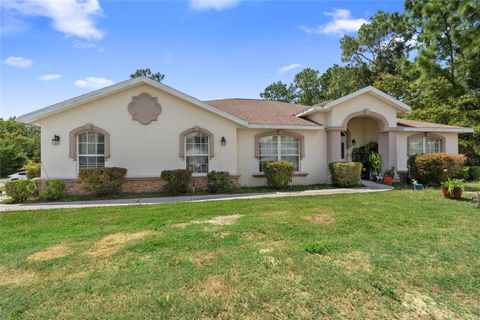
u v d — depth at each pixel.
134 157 13.31
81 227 7.13
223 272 4.33
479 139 20.89
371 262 4.66
